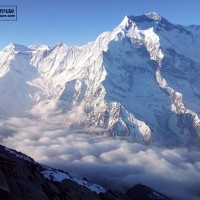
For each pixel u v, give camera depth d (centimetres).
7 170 9731
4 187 8325
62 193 11650
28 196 8725
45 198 9044
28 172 10931
